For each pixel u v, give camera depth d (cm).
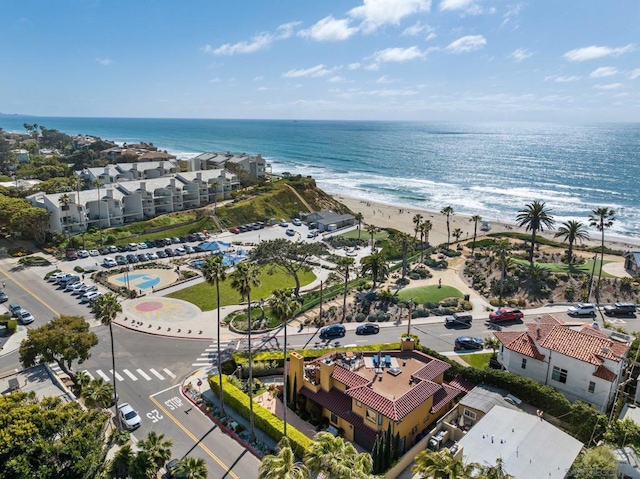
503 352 6247
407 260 11981
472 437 4559
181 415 5547
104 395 4762
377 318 8275
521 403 5453
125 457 3962
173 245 12862
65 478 3644
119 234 13012
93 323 7962
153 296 9238
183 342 7388
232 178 17562
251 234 14250
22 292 9206
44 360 5791
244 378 6384
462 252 12562
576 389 5569
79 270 10444
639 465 4297
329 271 11225
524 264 10750
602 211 10188
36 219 11588
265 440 5094
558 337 5831
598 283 9444
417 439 5041
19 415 3819
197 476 3741
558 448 4434
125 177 17688
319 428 5319
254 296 9419
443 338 7556
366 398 4931
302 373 5647
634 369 5772
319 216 15625
